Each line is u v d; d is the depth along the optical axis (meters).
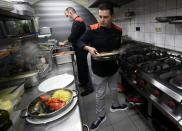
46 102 0.70
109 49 1.44
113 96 1.87
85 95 2.35
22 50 1.27
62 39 3.56
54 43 2.46
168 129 1.24
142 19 2.17
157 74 1.19
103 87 1.60
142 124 1.63
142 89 1.35
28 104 0.75
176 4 1.48
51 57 1.58
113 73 1.59
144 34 2.19
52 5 3.36
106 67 1.48
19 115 0.62
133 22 2.48
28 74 1.02
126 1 2.38
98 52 1.44
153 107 1.32
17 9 1.06
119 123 1.68
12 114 0.57
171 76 1.12
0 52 0.85
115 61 1.55
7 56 1.02
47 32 2.56
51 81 1.05
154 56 1.62
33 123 0.61
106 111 1.90
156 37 1.91
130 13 2.35
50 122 0.61
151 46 2.01
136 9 2.29
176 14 1.50
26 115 0.65
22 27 1.26
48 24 3.44
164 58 1.51
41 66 1.29
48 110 0.66
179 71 1.17
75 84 0.98
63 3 3.41
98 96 1.64
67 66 1.50
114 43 1.44
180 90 0.93
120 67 1.88
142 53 1.81
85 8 3.52
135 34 2.47
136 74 1.40
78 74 2.39
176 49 1.60
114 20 3.26
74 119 0.62
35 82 1.03
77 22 2.10
